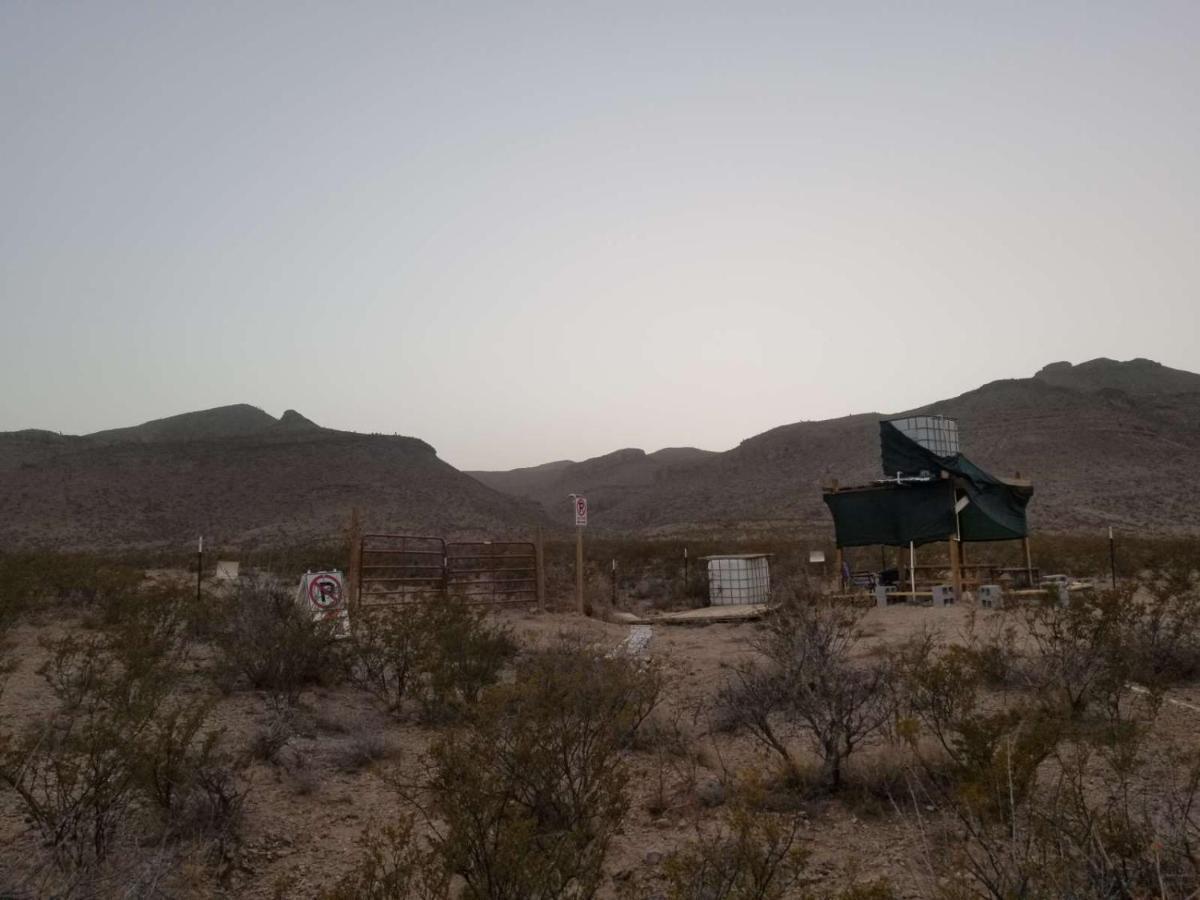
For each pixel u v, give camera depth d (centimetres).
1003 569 2333
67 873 564
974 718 711
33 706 1020
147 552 7175
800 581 2492
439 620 1216
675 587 2873
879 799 737
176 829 664
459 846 483
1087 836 488
